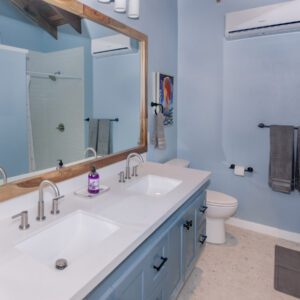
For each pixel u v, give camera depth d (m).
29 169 1.31
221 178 2.79
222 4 2.56
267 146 2.52
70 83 1.54
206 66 2.73
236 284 1.88
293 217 2.47
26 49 1.28
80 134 1.64
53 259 1.09
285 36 2.33
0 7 1.17
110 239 0.99
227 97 2.66
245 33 2.39
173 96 2.80
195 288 1.84
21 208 1.23
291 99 2.36
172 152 2.89
